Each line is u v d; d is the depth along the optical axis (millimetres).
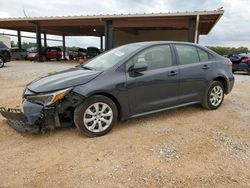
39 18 18859
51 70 13055
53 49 24406
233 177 2807
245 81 10375
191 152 3379
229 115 5023
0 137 3852
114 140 3758
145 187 2613
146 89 4266
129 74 4121
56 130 4121
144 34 22547
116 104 4082
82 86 3723
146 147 3520
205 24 17891
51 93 3604
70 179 2752
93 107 3836
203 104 5250
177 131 4129
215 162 3123
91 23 18688
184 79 4742
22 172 2893
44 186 2627
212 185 2660
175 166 3021
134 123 4484
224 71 5441
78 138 3826
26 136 3893
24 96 3885
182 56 4848
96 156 3262
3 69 13625
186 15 14602
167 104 4594
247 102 6176
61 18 17953
